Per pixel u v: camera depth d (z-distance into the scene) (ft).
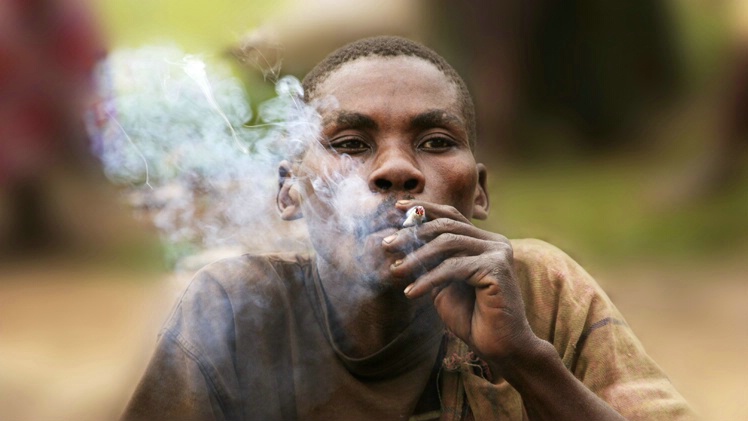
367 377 4.17
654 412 4.09
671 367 8.64
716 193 14.33
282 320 4.28
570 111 16.12
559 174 14.78
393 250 3.84
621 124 16.14
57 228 13.01
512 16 15.69
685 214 13.47
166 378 4.03
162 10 13.30
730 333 9.48
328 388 4.19
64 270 12.00
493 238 3.86
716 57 16.25
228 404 4.12
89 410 5.11
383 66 4.11
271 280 4.31
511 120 15.79
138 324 9.25
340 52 4.28
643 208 13.41
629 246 12.11
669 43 16.26
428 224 3.84
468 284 3.87
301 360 4.24
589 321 4.39
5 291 11.22
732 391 8.11
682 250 12.21
